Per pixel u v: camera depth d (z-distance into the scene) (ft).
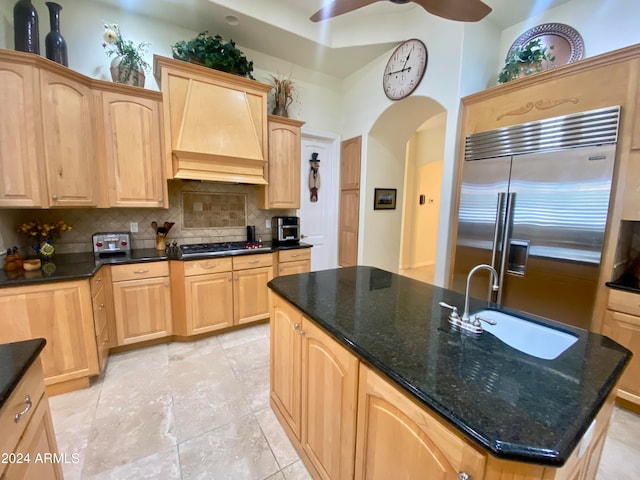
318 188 14.07
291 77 12.44
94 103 7.86
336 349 3.89
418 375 2.85
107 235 8.79
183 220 10.51
